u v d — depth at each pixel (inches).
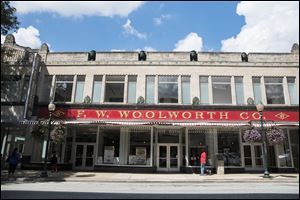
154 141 911.0
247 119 887.1
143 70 944.9
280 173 862.5
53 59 978.7
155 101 916.0
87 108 908.6
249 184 615.5
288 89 935.7
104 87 938.1
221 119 887.1
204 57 960.9
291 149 900.0
